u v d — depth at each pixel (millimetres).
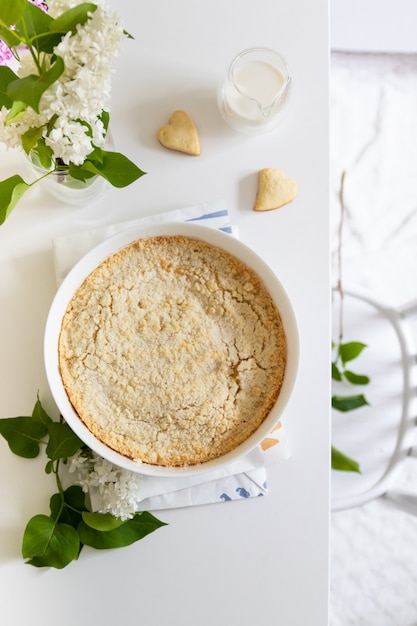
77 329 793
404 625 1339
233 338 805
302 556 844
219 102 856
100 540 808
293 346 789
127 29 865
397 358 1337
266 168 864
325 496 850
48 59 701
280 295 788
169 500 832
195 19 870
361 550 1350
